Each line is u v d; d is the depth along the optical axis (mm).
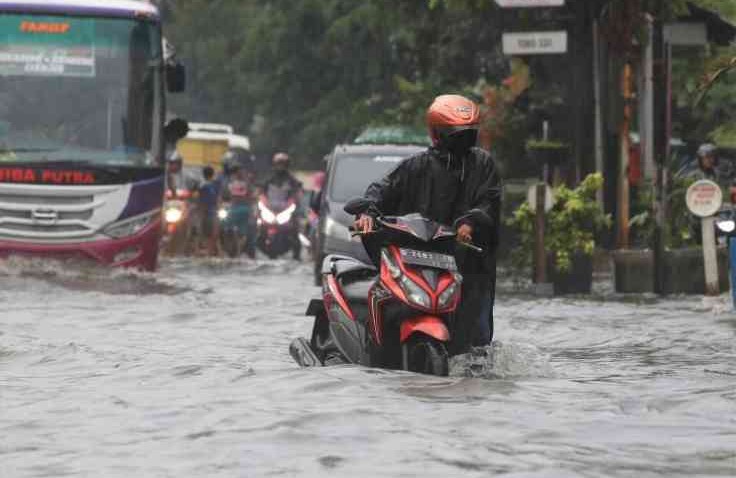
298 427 16047
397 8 82875
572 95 54969
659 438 15492
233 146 116938
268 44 126625
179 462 14148
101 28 50719
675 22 53375
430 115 21766
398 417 16766
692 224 47500
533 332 30266
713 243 38906
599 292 45031
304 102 128875
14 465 14094
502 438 15398
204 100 156000
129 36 50938
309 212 82000
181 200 75562
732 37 55844
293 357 23031
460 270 21781
